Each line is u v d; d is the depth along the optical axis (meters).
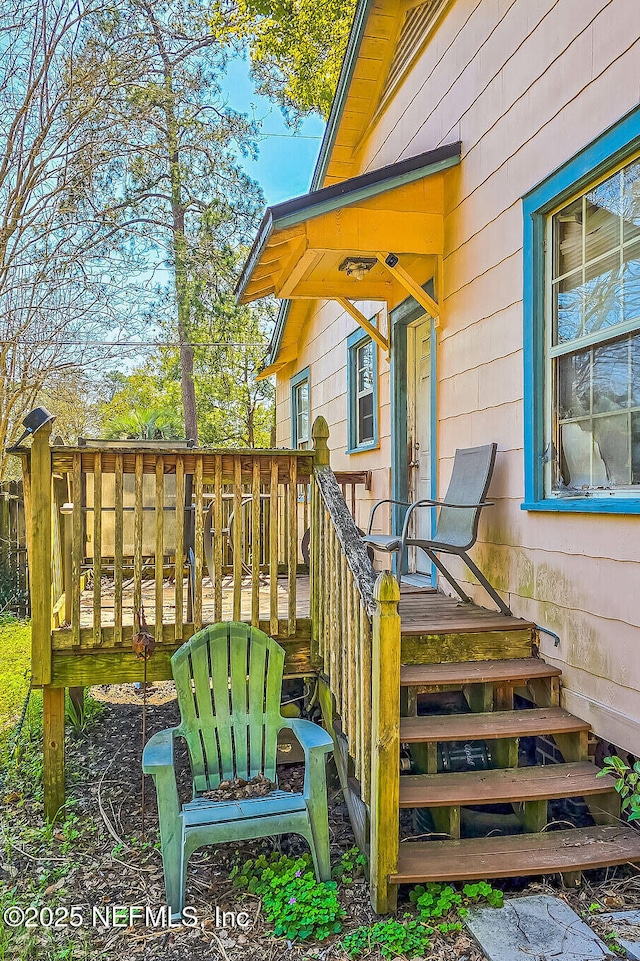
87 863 2.60
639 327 2.55
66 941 2.14
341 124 6.41
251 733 2.85
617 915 2.16
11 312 8.75
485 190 3.73
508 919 2.13
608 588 2.64
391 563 4.98
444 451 4.37
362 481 6.27
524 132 3.29
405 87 5.21
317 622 3.30
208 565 5.79
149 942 2.14
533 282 3.18
